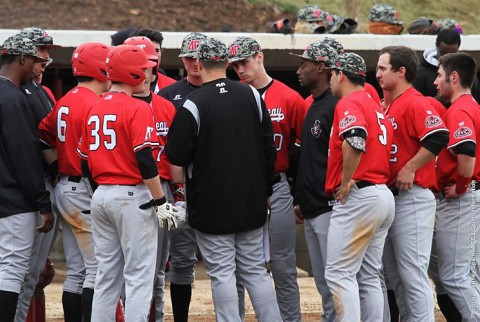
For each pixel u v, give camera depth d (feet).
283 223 75.82
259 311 68.49
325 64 70.08
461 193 71.20
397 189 69.26
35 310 75.97
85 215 69.97
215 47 67.72
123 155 64.75
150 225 65.36
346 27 120.67
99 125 65.05
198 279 110.63
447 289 73.26
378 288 68.13
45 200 67.92
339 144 66.33
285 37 113.19
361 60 67.26
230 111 67.26
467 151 69.72
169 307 93.35
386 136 66.74
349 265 66.28
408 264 69.15
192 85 78.38
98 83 70.23
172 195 72.02
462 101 71.51
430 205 69.51
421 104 67.87
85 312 69.36
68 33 109.70
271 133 69.36
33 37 69.56
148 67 65.92
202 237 68.13
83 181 69.36
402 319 73.26
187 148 66.59
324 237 70.03
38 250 71.15
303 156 71.00
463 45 116.67
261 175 68.44
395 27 123.13
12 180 67.72
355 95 66.23
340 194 65.72
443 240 73.05
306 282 109.29
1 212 67.62
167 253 74.64
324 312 72.79
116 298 66.74
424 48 115.65
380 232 67.31
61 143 69.67
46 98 73.97
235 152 67.15
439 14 190.39
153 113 71.61
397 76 69.26
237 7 177.78
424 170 69.00
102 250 66.18
